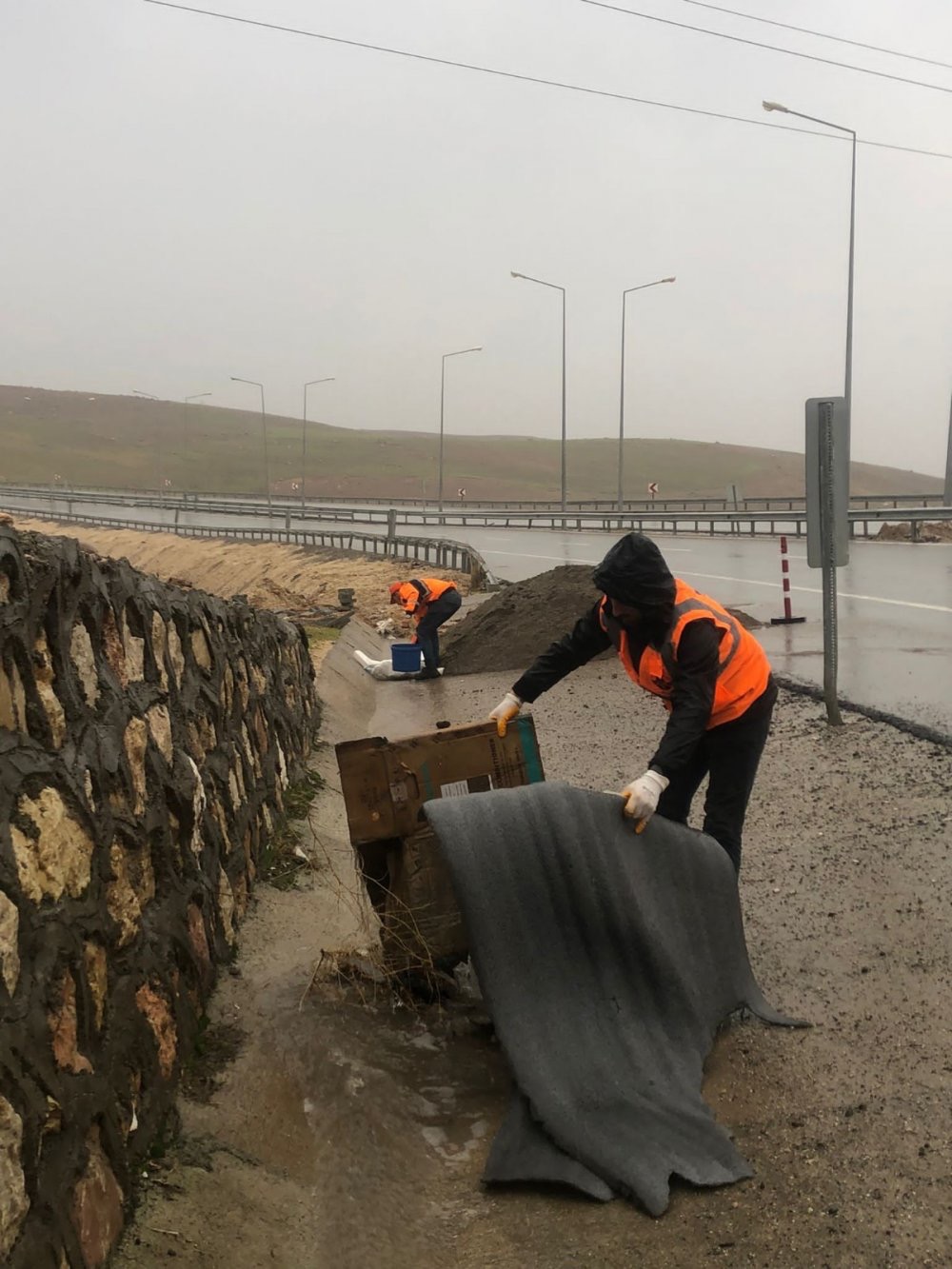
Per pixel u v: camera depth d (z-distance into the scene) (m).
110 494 101.75
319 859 6.58
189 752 4.77
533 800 4.04
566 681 13.26
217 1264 3.06
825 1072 4.08
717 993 4.22
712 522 42.28
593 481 199.00
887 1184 3.42
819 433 8.73
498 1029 3.80
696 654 4.39
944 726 8.46
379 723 12.80
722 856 4.37
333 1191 3.55
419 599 15.02
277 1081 3.98
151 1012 3.61
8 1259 2.34
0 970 2.57
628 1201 3.46
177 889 4.16
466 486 185.38
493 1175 3.63
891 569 23.11
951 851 5.95
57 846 3.02
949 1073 3.98
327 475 194.38
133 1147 3.22
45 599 3.27
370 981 4.78
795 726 9.08
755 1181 3.50
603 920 3.97
